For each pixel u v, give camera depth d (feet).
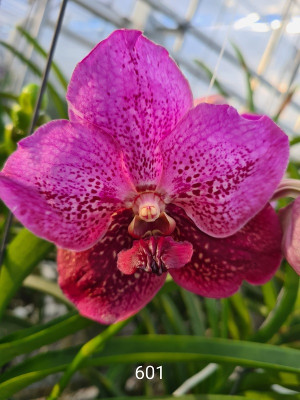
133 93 0.52
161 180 0.58
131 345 0.62
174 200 0.60
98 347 0.62
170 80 0.53
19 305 1.31
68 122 0.51
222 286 0.61
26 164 0.51
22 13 3.92
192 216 0.60
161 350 0.61
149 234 0.61
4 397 0.62
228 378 0.78
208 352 0.60
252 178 0.55
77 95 0.51
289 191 0.58
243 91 6.36
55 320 0.69
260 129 0.52
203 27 5.74
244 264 0.60
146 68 0.52
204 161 0.55
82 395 1.09
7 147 0.88
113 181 0.56
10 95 0.96
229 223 0.57
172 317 0.92
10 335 0.67
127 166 0.56
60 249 0.58
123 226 0.62
